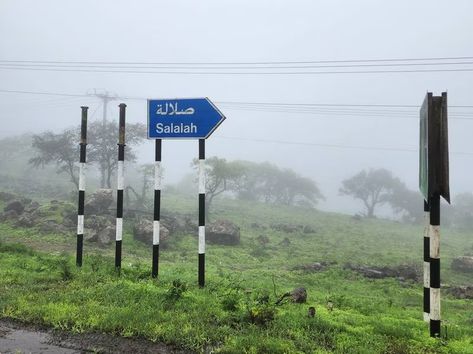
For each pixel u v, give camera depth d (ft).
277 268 79.97
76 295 23.76
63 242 78.59
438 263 20.10
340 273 74.79
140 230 89.25
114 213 105.60
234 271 66.03
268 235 126.11
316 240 128.47
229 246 102.58
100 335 18.33
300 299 28.58
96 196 104.88
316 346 17.54
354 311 28.43
